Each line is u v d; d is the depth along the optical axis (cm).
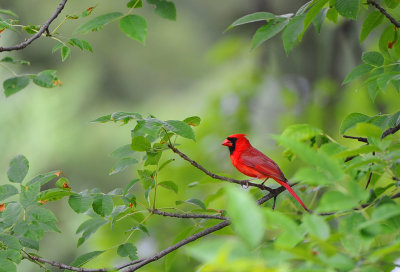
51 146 1867
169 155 1218
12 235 596
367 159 434
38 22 1967
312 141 687
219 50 1655
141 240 972
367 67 654
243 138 942
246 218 269
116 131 1942
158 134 614
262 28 647
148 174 662
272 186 764
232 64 1695
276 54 1650
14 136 1883
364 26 725
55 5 1972
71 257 1678
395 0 722
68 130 1911
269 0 1664
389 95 1314
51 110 1922
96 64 2073
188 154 1260
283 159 1263
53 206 1738
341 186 414
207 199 788
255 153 921
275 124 1557
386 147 431
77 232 681
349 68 1525
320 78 1611
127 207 664
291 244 322
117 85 2072
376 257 321
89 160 1894
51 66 2014
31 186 596
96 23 485
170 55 2120
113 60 2089
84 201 607
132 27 484
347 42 1412
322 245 320
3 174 1819
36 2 1959
